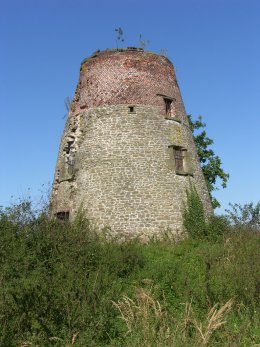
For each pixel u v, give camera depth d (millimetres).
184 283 13492
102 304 10789
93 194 21312
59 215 22469
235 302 12172
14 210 14156
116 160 21562
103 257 14531
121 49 23891
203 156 33125
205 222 21984
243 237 18484
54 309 10047
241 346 9680
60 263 12562
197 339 9398
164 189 21406
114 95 22906
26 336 9422
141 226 20484
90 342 9484
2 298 9820
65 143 23859
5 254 12070
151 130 22328
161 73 24000
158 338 9422
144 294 10617
